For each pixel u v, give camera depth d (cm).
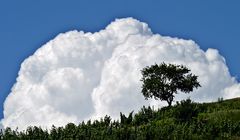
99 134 8650
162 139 8419
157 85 14712
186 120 10212
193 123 9462
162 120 10606
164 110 11975
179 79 14875
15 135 8706
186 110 10575
